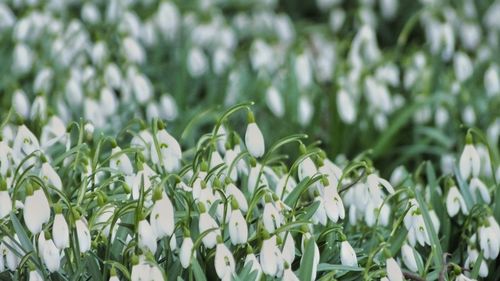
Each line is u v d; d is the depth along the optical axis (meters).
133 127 9.45
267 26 12.67
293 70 10.38
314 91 10.77
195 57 11.05
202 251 5.99
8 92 9.87
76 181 6.99
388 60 10.96
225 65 11.05
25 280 5.96
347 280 6.20
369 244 6.60
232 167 6.13
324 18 14.30
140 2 12.41
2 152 6.44
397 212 6.92
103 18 12.54
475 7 13.91
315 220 6.21
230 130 6.86
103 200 6.03
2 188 5.80
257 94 10.68
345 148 10.34
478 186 6.93
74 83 9.55
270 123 10.29
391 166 10.23
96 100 9.57
